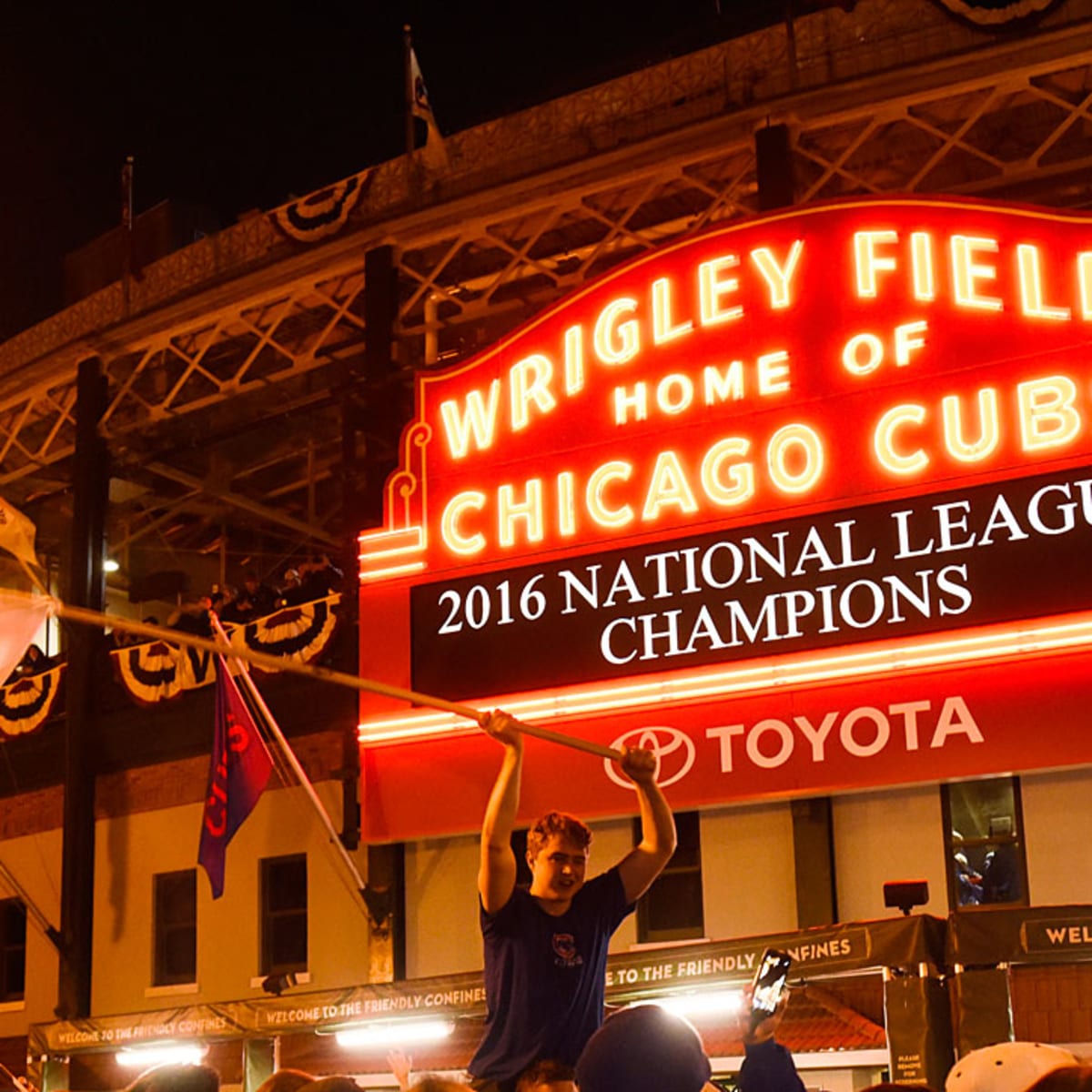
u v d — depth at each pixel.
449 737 22.00
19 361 30.62
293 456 33.22
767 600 20.28
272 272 26.25
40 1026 22.70
